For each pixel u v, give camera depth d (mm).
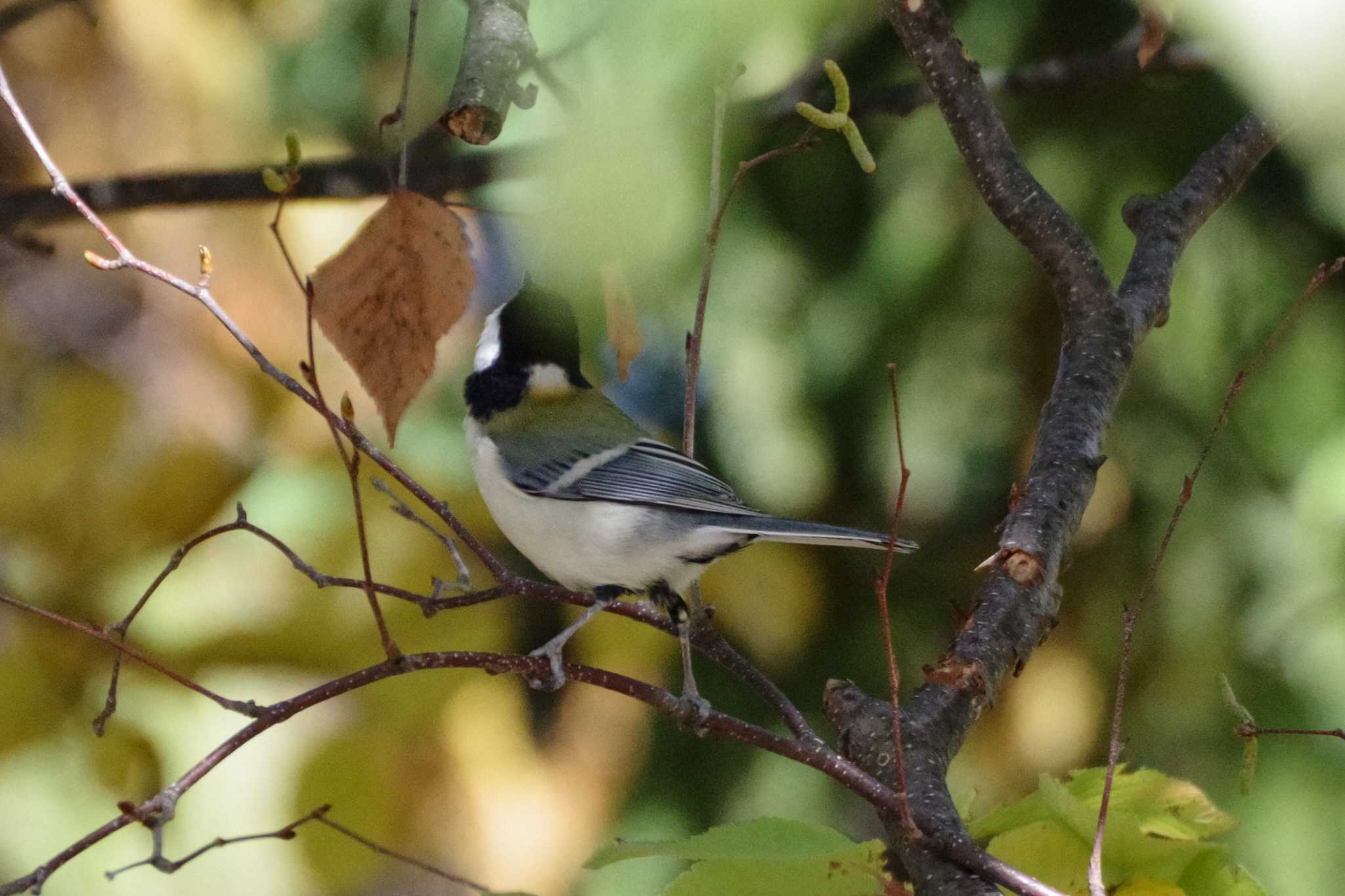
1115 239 9383
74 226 9547
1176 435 9719
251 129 9898
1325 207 8383
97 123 9516
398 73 10211
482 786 8406
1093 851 4039
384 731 8211
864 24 6133
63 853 4016
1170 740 9562
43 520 8086
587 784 8992
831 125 4422
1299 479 9469
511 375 7488
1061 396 5855
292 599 8094
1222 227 9539
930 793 4453
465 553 8516
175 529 8273
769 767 10086
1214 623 9539
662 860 9812
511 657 4746
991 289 9812
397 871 10836
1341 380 9461
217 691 7977
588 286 2260
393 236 4039
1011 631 5148
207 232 9086
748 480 10273
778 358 10180
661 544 6918
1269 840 9031
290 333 8875
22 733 7723
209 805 7820
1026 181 5992
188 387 8633
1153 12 3447
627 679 4785
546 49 5242
